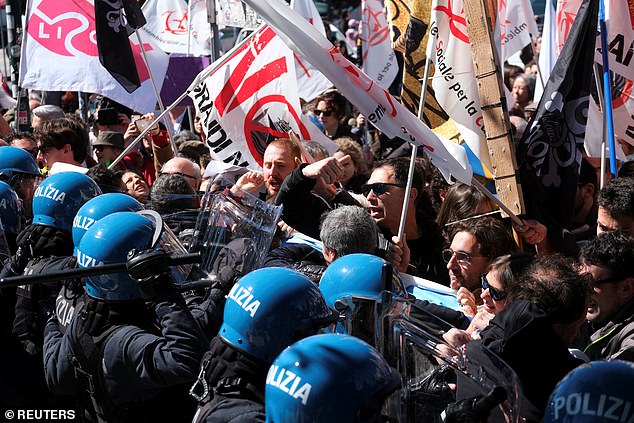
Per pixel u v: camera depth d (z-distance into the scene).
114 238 3.31
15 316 3.95
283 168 5.29
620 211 4.26
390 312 2.61
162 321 3.07
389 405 2.21
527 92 9.72
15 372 3.92
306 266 4.05
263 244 3.45
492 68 4.30
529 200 4.55
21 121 9.45
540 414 2.87
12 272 4.11
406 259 4.42
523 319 2.95
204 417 2.52
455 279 4.21
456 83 4.66
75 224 3.79
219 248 3.42
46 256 4.12
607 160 5.97
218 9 8.09
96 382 3.22
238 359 2.54
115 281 3.20
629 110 5.62
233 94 6.13
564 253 4.44
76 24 7.02
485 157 4.66
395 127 4.28
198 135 9.23
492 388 2.46
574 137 4.59
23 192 5.36
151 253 3.09
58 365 3.46
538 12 14.59
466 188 4.93
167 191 4.82
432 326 2.81
